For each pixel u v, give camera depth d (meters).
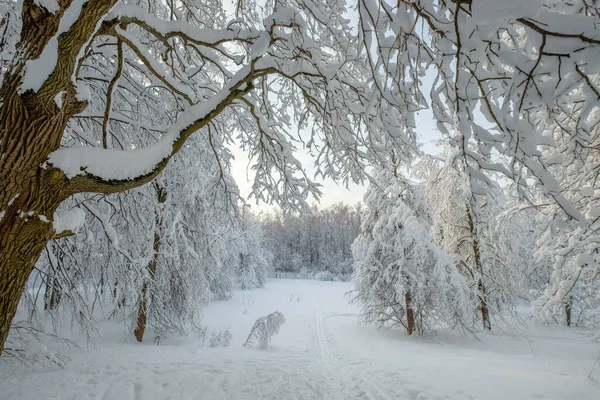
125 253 6.53
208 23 5.55
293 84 5.68
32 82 2.16
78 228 2.61
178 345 9.33
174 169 7.87
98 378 4.54
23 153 2.14
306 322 15.73
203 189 9.21
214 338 9.87
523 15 1.59
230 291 23.86
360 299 13.76
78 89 2.51
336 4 3.65
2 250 2.11
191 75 4.77
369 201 13.35
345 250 61.53
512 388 4.30
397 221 12.09
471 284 12.77
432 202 14.09
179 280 10.15
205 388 4.43
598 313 9.40
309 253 65.00
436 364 6.23
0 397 3.74
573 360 8.21
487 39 1.91
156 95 5.96
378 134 3.98
